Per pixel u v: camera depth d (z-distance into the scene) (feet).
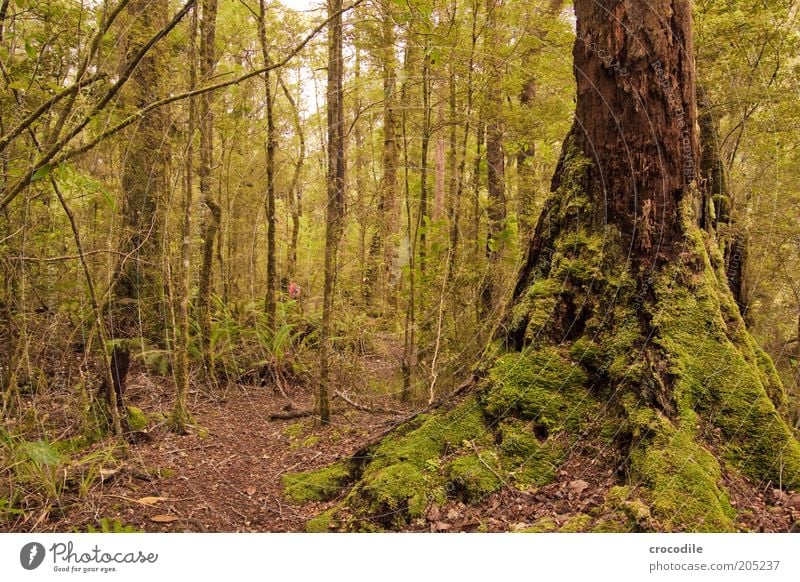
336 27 13.98
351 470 9.37
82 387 10.98
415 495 7.85
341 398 14.51
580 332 9.04
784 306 16.56
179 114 14.55
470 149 20.47
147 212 14.96
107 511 8.21
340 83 14.12
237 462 10.65
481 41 16.28
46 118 9.21
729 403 7.61
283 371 17.47
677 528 6.35
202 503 8.72
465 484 7.91
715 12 13.96
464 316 15.31
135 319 15.44
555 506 7.44
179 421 11.94
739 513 6.68
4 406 9.38
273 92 19.02
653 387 7.74
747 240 12.64
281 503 8.86
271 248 18.11
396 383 16.11
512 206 19.85
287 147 22.82
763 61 15.58
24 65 9.62
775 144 15.24
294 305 20.39
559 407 8.50
